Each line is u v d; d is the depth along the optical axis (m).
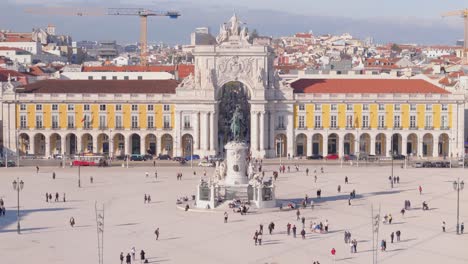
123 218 93.38
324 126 157.75
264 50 154.75
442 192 112.94
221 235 84.12
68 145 159.25
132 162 150.12
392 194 111.12
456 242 81.50
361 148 159.50
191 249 77.88
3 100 155.75
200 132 156.12
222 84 155.88
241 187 100.81
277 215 95.00
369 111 157.62
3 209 95.88
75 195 110.00
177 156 156.12
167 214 95.75
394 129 157.38
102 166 143.50
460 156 156.38
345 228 87.75
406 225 89.75
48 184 120.38
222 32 156.50
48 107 156.75
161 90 158.12
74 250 77.50
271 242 80.88
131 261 73.31
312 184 120.06
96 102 156.50
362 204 102.75
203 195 99.56
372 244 80.25
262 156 155.88
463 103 157.12
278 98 157.12
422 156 158.75
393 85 160.38
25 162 150.25
